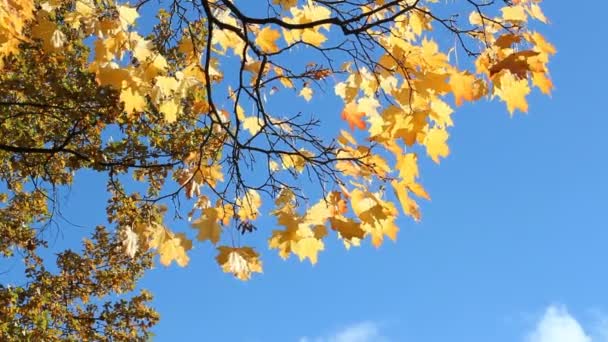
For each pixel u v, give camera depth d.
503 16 3.14
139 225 3.56
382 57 3.28
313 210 3.15
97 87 7.66
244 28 3.62
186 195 3.99
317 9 3.72
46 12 3.66
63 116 8.57
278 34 3.82
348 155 3.25
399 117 3.04
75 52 8.52
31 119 9.00
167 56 4.33
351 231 3.06
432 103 3.09
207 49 3.78
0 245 10.45
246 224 3.38
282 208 3.25
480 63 3.24
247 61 3.88
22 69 8.28
